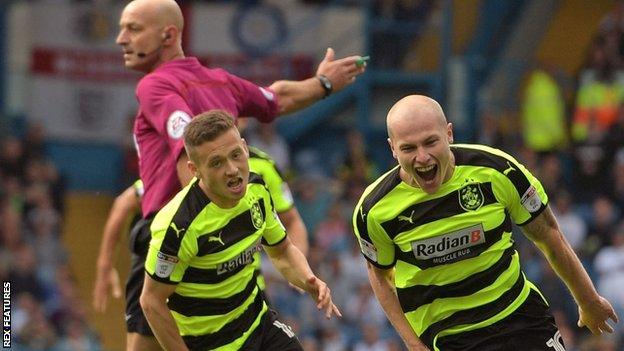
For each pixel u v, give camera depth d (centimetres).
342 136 3788
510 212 1191
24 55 3741
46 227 3238
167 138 1307
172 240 1186
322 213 3250
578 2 4166
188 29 3647
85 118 3741
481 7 4025
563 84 3788
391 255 1208
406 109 1136
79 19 3725
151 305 1202
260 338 1272
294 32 3709
